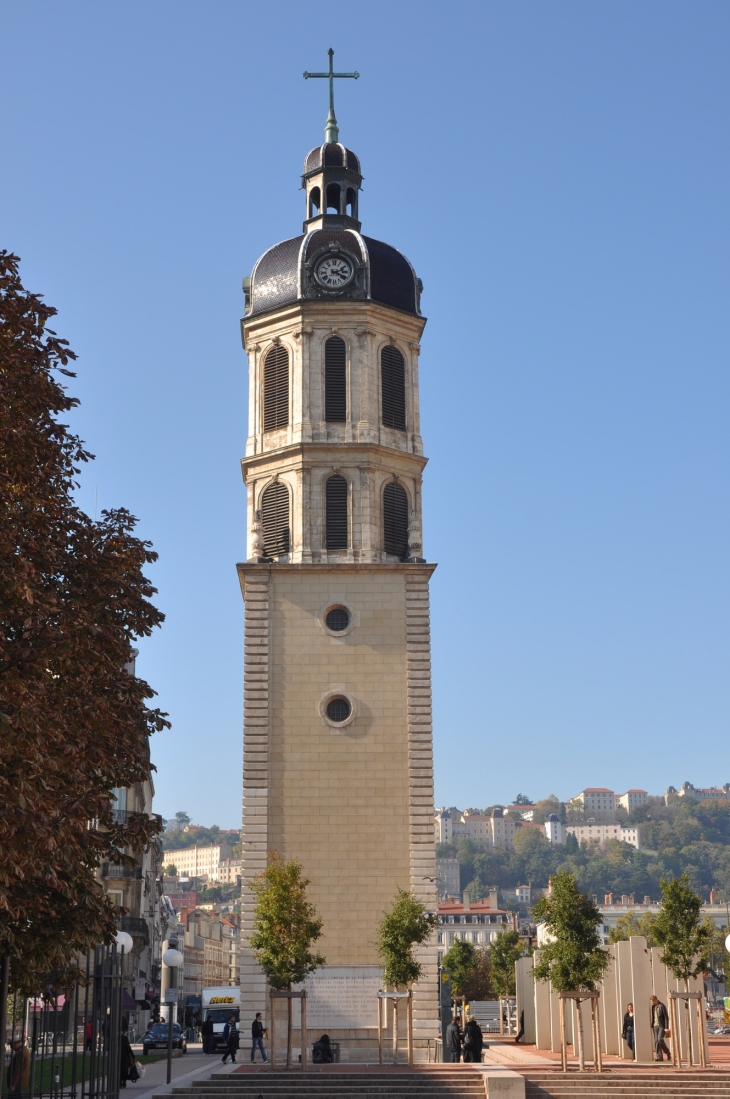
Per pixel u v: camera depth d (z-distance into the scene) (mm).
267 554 67812
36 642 29750
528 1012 79438
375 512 67375
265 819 63031
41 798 27297
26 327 31969
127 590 34281
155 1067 66438
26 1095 35750
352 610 65812
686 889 56906
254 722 64188
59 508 33531
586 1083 46375
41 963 31984
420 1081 46562
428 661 65375
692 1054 54375
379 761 63969
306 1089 45469
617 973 66000
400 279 70750
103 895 32719
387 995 56062
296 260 70188
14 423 30141
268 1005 61344
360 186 74188
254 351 70688
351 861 62625
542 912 54875
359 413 68062
